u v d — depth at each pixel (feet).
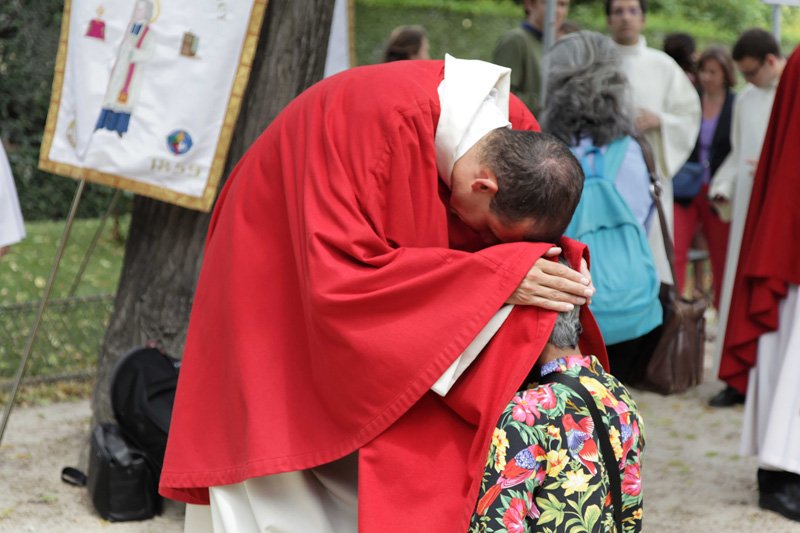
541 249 8.34
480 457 7.98
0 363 21.98
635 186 16.97
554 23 20.04
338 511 9.38
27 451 17.60
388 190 8.61
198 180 14.52
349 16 20.97
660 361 19.21
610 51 16.99
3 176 17.24
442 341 8.20
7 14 37.14
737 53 21.94
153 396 14.60
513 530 7.68
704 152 25.77
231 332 9.15
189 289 15.94
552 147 8.38
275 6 15.31
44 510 14.90
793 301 15.10
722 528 14.82
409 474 8.42
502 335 8.29
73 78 14.67
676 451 18.52
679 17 64.08
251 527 9.23
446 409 8.61
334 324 8.35
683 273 26.09
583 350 9.11
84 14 14.49
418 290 8.27
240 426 9.02
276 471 8.74
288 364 9.05
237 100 14.43
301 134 9.00
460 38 59.31
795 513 15.08
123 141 14.44
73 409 20.31
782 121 15.14
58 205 39.01
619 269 16.21
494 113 8.75
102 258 33.86
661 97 21.74
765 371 15.35
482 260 8.26
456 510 8.29
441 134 8.59
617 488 7.98
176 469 9.34
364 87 8.86
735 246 21.66
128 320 16.25
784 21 66.23
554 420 7.84
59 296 28.71
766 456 14.56
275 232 9.25
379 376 8.29
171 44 14.37
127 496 14.52
